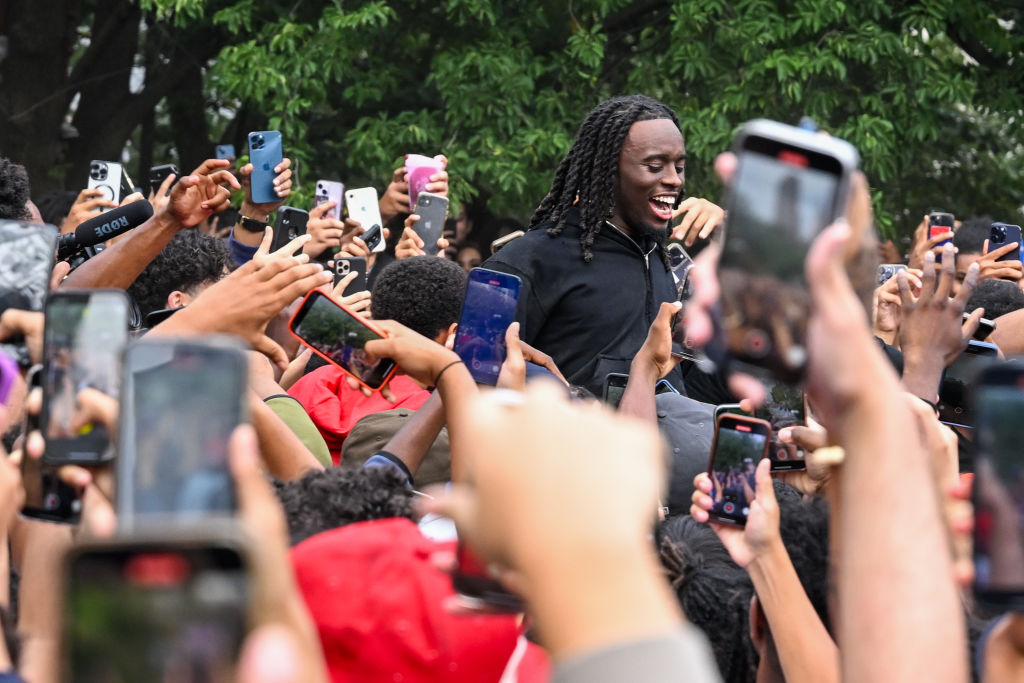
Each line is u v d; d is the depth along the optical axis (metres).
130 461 1.12
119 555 0.77
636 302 3.45
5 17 9.17
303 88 8.20
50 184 9.24
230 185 2.66
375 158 8.22
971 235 4.80
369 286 4.52
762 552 1.54
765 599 1.53
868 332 0.96
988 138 10.08
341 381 3.16
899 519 0.94
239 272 1.90
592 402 2.56
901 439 0.96
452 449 2.04
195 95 10.39
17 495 1.32
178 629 0.77
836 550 1.23
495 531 0.82
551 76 8.64
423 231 4.32
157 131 11.66
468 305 2.60
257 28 8.91
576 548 0.79
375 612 1.68
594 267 3.44
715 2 7.91
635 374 2.58
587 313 3.41
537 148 7.87
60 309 1.44
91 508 1.38
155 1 7.80
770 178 1.03
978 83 8.89
